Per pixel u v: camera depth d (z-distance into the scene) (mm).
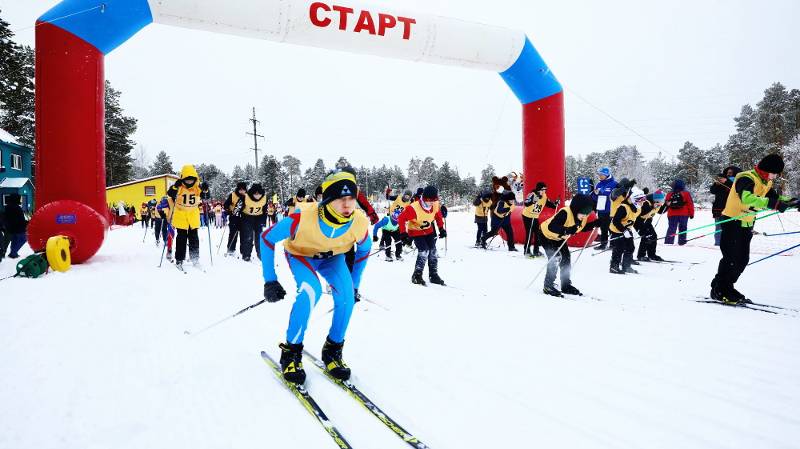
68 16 6617
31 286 5133
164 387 2400
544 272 6582
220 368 2674
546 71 9570
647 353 2959
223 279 5852
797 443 1859
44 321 3648
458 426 2008
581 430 1975
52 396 2279
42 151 6711
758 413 2123
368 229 2699
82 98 6777
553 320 3822
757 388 2396
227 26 7449
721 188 8367
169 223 7199
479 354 2953
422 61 8859
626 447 1837
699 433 1948
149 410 2139
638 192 8367
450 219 23594
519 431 1964
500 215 9047
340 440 1854
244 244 7840
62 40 6645
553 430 1974
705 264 6934
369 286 5508
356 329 3549
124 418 2059
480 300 4660
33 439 1875
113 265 6934
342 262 2703
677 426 2010
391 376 2580
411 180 73375
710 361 2801
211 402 2225
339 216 2426
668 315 3953
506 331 3490
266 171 59531
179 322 3674
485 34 8961
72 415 2084
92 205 6941
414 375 2596
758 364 2736
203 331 3422
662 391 2373
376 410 2141
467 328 3578
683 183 9359
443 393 2354
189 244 7070
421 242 5613
